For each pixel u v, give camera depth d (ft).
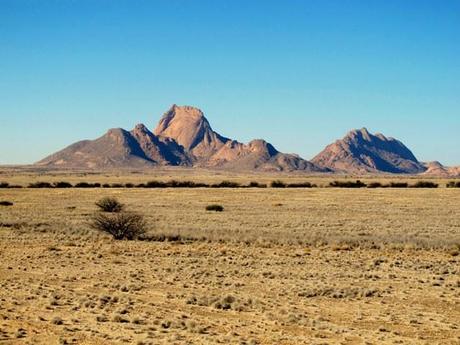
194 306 72.23
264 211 247.91
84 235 156.15
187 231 165.07
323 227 183.83
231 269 101.24
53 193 363.56
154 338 55.21
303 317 66.80
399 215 230.68
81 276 93.09
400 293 82.48
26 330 57.11
